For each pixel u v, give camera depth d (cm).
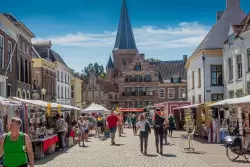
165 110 4388
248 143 1800
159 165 1445
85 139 2867
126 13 10931
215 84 3747
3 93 2844
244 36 3003
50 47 5122
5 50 2905
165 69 8625
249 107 2178
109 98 8850
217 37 3816
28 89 3731
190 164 1462
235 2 3906
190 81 4578
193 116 3136
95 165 1473
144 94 8394
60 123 2128
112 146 2320
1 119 1587
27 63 3719
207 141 2520
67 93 6025
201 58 3869
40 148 1725
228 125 2373
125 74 8481
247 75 2969
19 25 3222
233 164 1448
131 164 1483
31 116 2077
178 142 2512
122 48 10706
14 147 717
